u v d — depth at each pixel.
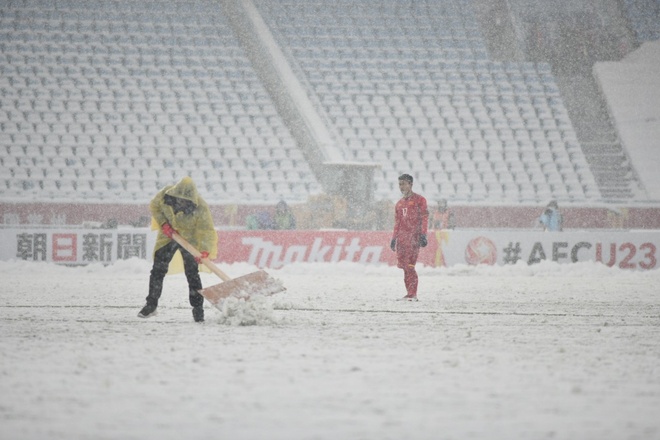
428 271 83.38
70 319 37.34
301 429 15.45
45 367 22.92
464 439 14.74
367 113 153.00
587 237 90.19
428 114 154.62
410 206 51.16
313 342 29.22
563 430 15.57
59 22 157.50
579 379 21.72
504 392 19.56
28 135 141.38
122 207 127.75
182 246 35.78
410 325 36.03
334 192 118.00
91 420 16.16
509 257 89.19
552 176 147.12
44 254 84.81
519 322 38.12
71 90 148.62
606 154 154.38
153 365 23.36
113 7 161.88
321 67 159.75
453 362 23.89
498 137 152.75
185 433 15.05
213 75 154.38
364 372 22.38
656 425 16.12
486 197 142.62
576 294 57.84
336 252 86.69
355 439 14.65
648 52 169.75
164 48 157.00
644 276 81.94
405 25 168.62
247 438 14.66
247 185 138.12
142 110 147.25
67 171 137.25
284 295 54.16
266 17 165.62
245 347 27.59
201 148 143.12
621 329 35.59
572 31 173.12
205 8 164.38
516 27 171.88
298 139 149.50
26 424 15.77
